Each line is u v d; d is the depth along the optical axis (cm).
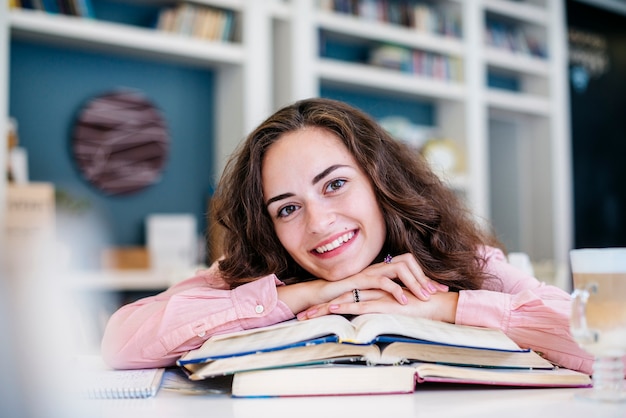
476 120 462
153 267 362
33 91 353
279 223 123
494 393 88
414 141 443
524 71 514
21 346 34
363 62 451
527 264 179
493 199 538
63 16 333
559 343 104
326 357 89
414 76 441
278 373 87
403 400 83
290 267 134
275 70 405
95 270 348
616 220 575
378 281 112
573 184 552
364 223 121
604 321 77
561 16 524
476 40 465
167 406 82
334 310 109
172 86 392
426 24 447
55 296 36
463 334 95
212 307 113
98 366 122
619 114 585
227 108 393
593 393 82
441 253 132
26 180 335
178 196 393
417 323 95
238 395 87
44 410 36
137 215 381
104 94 371
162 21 363
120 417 75
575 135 556
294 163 118
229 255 135
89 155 366
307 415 75
